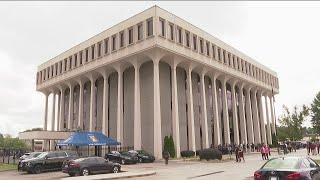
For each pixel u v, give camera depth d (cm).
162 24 4631
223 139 6275
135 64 4844
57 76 6556
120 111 4956
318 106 7356
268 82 7956
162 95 5016
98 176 2067
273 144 7450
